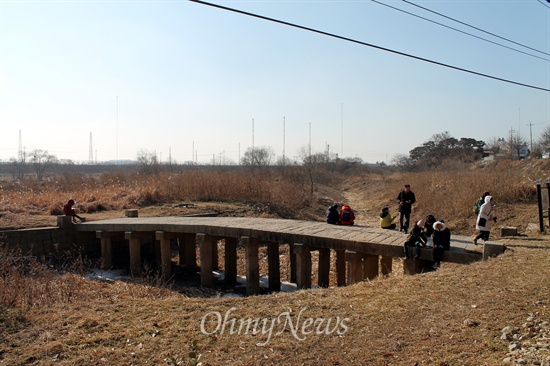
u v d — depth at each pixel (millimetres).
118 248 16875
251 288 12273
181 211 21562
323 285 12023
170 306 7504
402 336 5551
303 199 29141
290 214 25359
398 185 32625
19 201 20922
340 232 11922
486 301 6355
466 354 4859
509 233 11992
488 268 8078
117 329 6461
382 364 4914
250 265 12289
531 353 4566
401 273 12438
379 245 10227
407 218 13750
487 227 10320
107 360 5480
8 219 16875
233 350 5625
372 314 6387
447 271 8336
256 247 12398
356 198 43344
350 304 6945
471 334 5344
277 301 7484
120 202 22984
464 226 17156
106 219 17766
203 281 13273
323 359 5211
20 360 5508
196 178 27188
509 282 7094
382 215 13383
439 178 27953
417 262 9828
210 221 14945
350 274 10570
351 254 10531
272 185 28047
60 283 10078
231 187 26250
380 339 5547
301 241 11523
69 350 5773
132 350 5746
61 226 15977
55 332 6371
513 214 16828
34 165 66938
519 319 5582
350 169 71688
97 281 11984
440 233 9578
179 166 53062
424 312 6223
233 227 12820
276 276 12805
